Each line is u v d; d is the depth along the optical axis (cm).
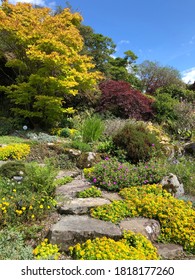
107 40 1720
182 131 1137
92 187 487
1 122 983
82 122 1043
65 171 647
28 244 335
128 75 2122
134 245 327
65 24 1064
